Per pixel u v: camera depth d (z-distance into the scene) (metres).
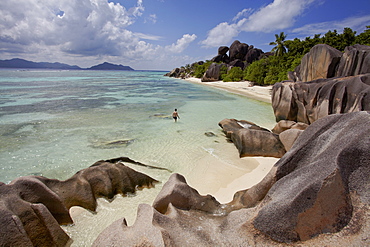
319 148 3.77
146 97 29.12
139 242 2.88
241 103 24.66
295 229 2.94
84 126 14.21
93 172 6.46
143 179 7.11
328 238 2.74
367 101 10.70
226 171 8.26
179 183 4.60
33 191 4.68
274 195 3.44
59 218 4.99
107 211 5.82
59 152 9.99
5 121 15.14
